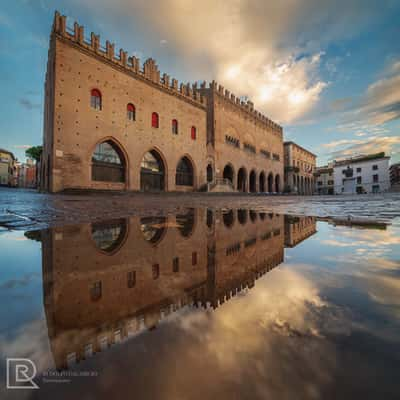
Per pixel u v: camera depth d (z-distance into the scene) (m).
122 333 0.67
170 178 24.20
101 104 18.27
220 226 3.23
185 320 0.74
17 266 1.41
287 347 0.58
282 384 0.45
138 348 0.58
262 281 1.11
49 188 16.27
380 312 0.77
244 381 0.46
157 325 0.71
